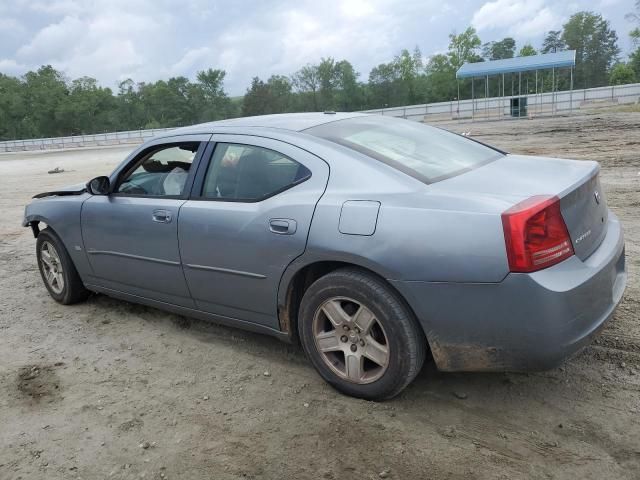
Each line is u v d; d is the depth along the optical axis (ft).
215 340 13.94
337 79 319.88
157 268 13.50
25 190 50.34
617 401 10.10
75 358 13.44
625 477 8.28
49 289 17.39
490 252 8.77
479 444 9.25
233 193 12.03
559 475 8.41
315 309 10.79
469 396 10.63
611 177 31.07
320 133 11.72
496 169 11.07
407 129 13.02
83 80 431.02
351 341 10.51
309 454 9.30
